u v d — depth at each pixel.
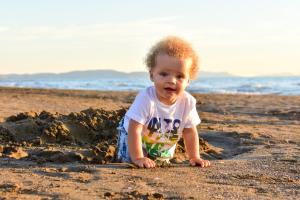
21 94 7.51
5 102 5.26
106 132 2.67
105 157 2.18
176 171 1.95
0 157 2.16
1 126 2.64
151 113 2.01
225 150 2.68
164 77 1.95
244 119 4.35
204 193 1.66
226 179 1.86
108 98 7.42
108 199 1.57
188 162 2.22
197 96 8.44
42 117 2.84
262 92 12.40
